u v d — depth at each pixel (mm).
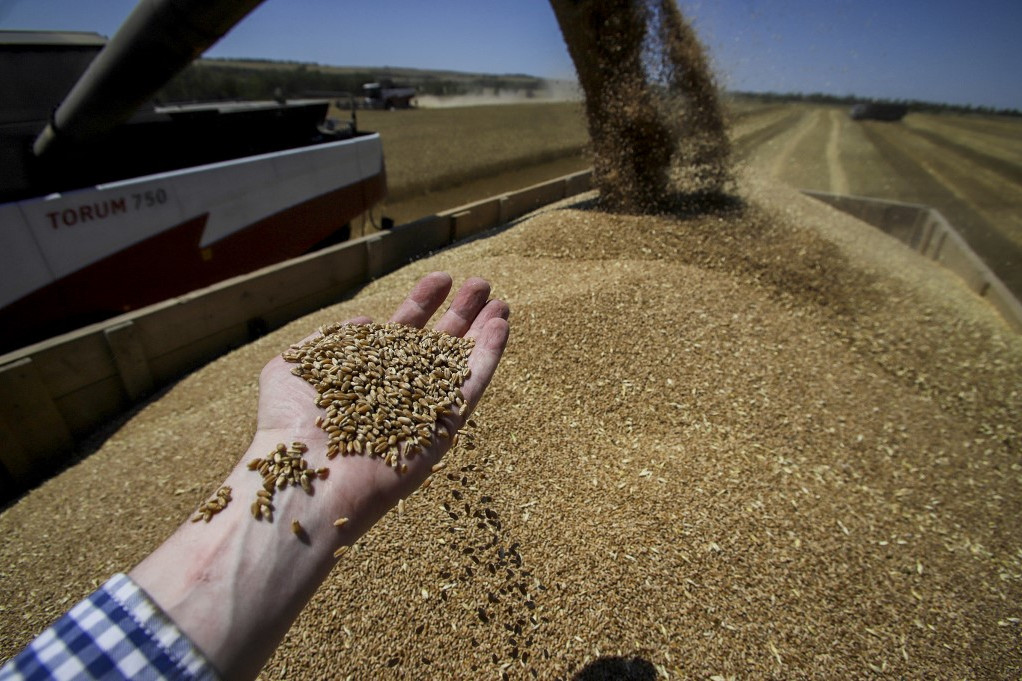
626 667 2553
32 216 4770
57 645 1075
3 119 5383
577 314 4680
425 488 3199
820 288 5980
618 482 3434
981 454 4285
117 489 3814
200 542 1438
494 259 6309
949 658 2750
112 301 5516
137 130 6113
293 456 1762
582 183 10930
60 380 4473
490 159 20156
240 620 1314
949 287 7473
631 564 2941
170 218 5789
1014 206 17016
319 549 1594
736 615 2795
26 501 4066
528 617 2707
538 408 3875
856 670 2652
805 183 19062
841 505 3520
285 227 7199
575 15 6621
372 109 43156
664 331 4684
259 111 7414
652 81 7082
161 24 4098
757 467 3666
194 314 5336
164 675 1135
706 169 7531
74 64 6051
